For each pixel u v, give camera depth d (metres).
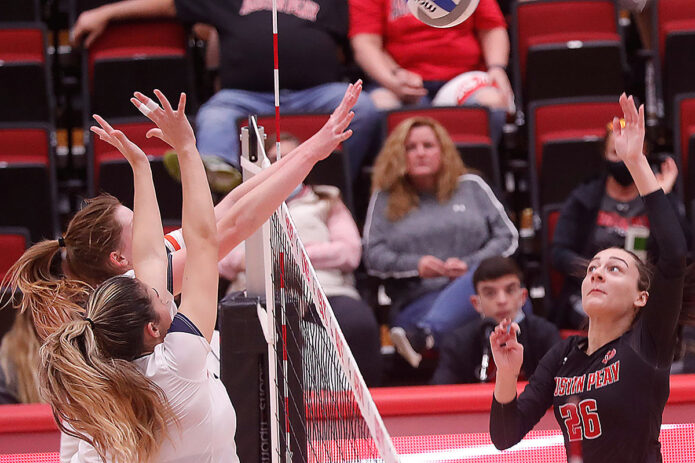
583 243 13.02
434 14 8.29
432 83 15.66
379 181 13.18
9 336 10.80
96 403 5.69
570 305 12.84
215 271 6.27
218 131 14.42
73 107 17.28
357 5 15.50
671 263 6.71
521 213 15.77
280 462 7.67
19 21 17.05
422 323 12.36
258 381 8.13
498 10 15.94
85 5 16.67
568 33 16.58
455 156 13.16
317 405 6.79
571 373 7.25
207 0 15.25
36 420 9.09
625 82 16.47
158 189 14.04
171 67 15.73
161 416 5.83
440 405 9.20
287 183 6.88
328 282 12.16
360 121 14.68
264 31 14.98
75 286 6.95
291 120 14.10
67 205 15.70
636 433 6.97
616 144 6.85
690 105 14.95
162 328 6.16
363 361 11.66
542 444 9.15
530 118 15.05
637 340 6.99
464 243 12.95
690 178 14.48
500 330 7.17
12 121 15.59
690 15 16.64
